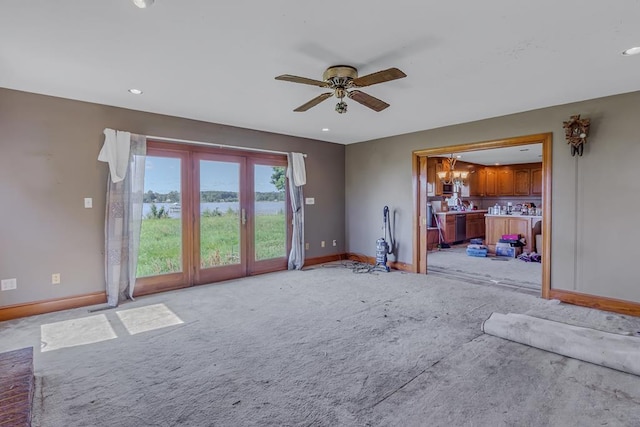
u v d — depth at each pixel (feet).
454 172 29.27
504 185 32.07
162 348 8.95
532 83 10.61
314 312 11.74
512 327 9.35
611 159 11.82
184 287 15.08
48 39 7.66
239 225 17.01
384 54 8.51
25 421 4.96
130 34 7.46
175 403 6.54
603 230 12.03
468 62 9.02
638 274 11.38
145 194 14.05
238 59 8.79
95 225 12.70
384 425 5.86
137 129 13.57
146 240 14.12
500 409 6.27
